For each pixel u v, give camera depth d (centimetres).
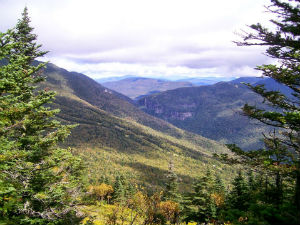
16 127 1004
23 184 997
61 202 1080
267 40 866
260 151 907
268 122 942
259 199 816
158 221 1352
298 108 898
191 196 3097
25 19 1316
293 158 808
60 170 1163
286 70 930
